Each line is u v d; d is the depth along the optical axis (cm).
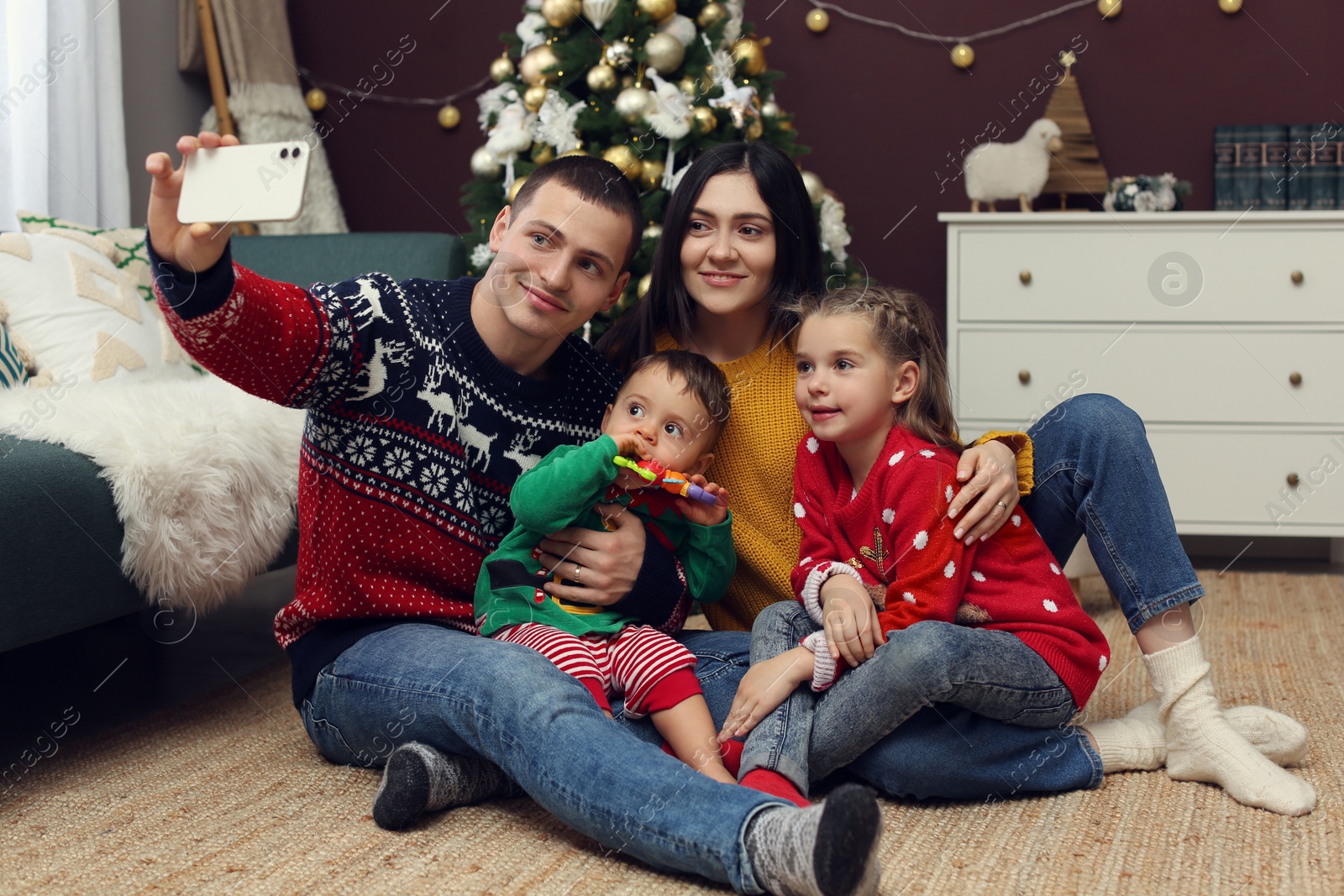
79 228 208
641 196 215
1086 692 114
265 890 92
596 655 115
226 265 98
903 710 107
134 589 139
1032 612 113
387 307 117
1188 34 287
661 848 91
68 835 106
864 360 117
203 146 95
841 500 123
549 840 103
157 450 141
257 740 137
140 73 286
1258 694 151
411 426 118
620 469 123
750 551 135
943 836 103
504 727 100
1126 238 253
